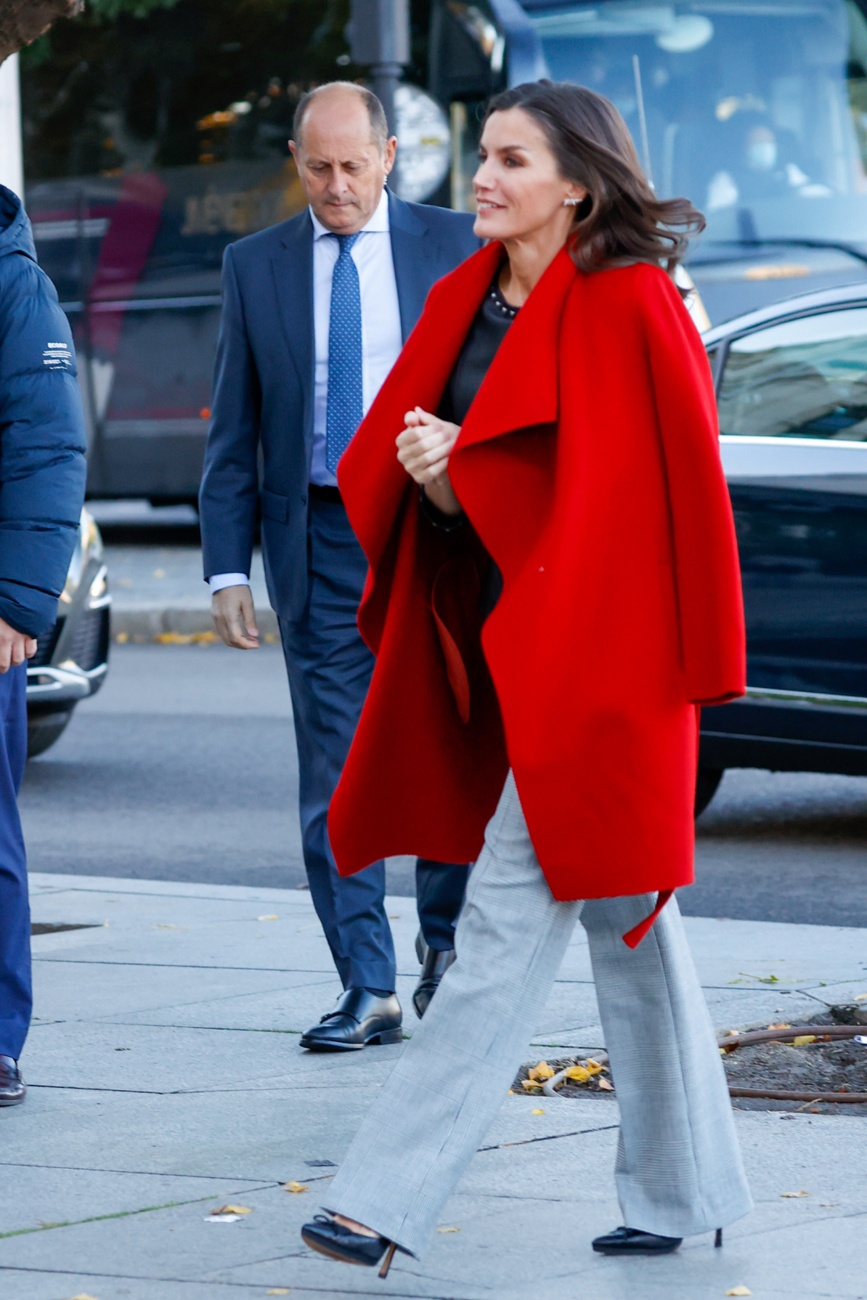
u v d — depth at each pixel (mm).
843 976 7430
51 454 5953
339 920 6789
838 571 9820
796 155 18719
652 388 4355
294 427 6797
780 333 10406
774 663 9961
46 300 6020
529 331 4375
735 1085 6246
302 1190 5203
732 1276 4605
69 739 14695
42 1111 5949
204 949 8172
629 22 18922
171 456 25094
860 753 9852
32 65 24578
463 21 19234
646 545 4332
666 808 4332
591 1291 4516
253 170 24281
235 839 11117
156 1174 5344
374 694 4777
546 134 4422
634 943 4387
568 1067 6344
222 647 19922
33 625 5938
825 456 9969
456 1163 4375
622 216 4461
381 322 6844
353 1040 6590
